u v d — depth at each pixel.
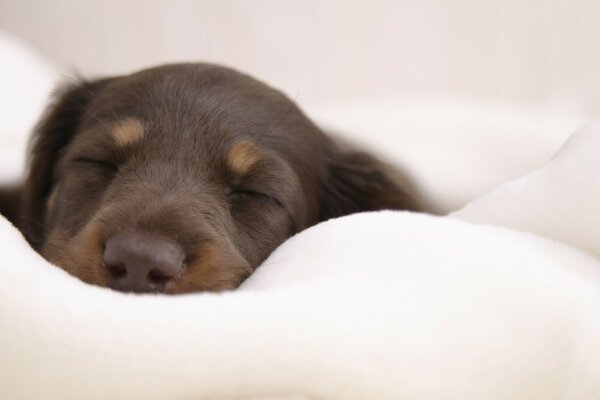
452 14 0.86
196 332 0.21
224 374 0.21
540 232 0.28
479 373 0.22
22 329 0.21
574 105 0.72
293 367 0.21
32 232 0.41
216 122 0.35
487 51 0.86
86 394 0.21
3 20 0.87
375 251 0.25
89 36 0.87
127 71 0.87
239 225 0.34
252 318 0.22
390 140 0.49
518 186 0.30
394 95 0.88
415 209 0.42
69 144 0.40
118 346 0.21
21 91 0.63
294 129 0.38
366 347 0.22
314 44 0.87
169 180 0.33
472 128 0.51
